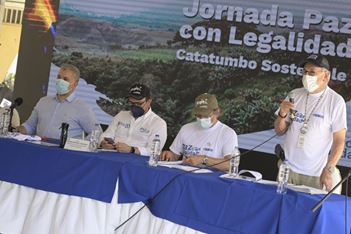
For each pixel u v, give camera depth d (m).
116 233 3.18
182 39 5.89
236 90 5.70
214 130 3.79
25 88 6.29
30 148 3.39
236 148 3.74
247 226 2.70
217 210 2.80
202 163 3.54
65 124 3.59
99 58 6.13
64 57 6.22
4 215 3.41
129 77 6.04
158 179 3.02
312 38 5.51
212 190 2.83
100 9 6.14
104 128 6.09
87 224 3.16
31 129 4.43
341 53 5.43
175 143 3.90
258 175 3.15
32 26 6.30
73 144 3.55
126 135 4.26
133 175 3.09
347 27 5.42
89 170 3.20
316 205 2.50
